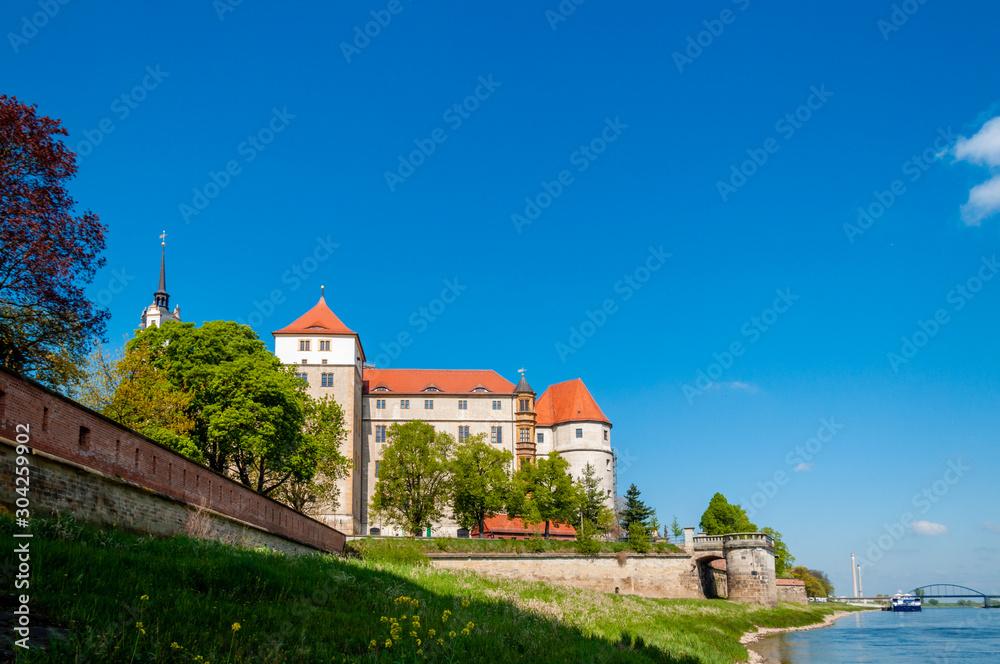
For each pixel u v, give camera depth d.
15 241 31.50
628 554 72.88
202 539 24.50
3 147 32.22
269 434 50.56
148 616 13.16
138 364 50.97
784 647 50.00
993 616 105.06
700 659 31.64
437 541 68.44
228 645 13.20
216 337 53.81
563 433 110.19
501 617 24.52
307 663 13.62
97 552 16.22
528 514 77.50
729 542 76.19
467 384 111.06
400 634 16.92
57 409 20.45
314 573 21.77
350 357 95.31
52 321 33.94
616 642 27.53
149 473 25.55
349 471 90.88
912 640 55.69
